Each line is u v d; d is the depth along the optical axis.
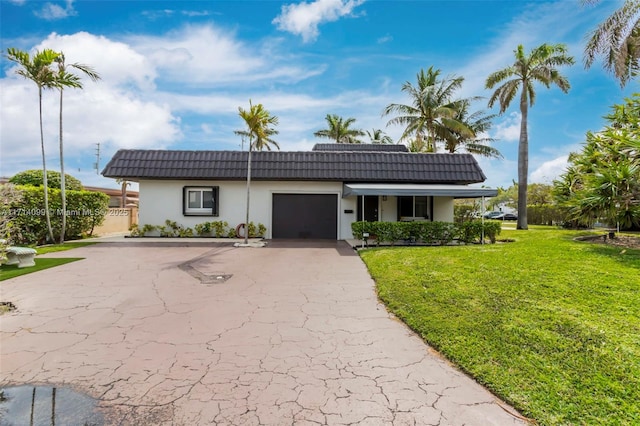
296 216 22.28
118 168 20.83
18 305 7.73
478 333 5.88
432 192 17.58
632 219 13.52
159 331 6.25
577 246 13.73
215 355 5.29
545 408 3.88
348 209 22.20
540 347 5.29
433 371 4.83
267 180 21.61
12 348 5.50
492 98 31.27
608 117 15.91
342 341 5.85
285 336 6.05
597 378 4.40
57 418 3.76
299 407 3.98
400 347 5.62
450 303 7.50
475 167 21.58
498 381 4.43
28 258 12.16
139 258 14.20
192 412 3.88
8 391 4.29
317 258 14.31
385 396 4.21
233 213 22.20
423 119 36.28
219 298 8.38
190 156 21.78
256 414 3.84
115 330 6.28
